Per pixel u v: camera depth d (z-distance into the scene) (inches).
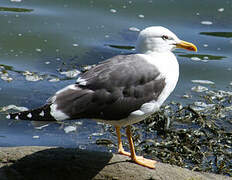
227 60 579.2
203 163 408.2
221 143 442.0
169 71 350.9
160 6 688.4
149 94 337.4
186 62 577.0
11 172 334.6
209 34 620.7
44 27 626.8
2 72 535.2
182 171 352.2
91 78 324.2
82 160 345.1
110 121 338.0
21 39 601.0
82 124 461.1
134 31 622.2
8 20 636.7
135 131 451.5
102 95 320.8
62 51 581.9
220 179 354.3
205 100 506.6
